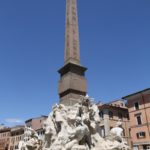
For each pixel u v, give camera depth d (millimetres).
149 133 43000
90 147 14742
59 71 20156
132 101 47500
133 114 46625
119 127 16312
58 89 19578
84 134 14641
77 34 21156
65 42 20922
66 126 15320
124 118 50250
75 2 22672
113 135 15797
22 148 19094
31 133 19844
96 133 15766
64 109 16578
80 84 18828
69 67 19016
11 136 75188
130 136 49406
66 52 20312
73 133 14328
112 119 47750
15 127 77125
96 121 16266
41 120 62094
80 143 14523
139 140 44250
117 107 49719
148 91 44438
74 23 21562
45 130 16484
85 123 15570
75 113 15898
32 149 18750
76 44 20594
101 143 15172
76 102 17891
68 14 21906
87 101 16859
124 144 15305
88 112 16406
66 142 14203
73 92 18203
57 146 14094
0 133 80000
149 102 44250
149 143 42375
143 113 44844
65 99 18328
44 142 16688
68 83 18438
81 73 19391
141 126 44594
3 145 76375
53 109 16984
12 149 72625
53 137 15609
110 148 14508
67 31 21125
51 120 16625
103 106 47812
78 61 19875
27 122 67125
